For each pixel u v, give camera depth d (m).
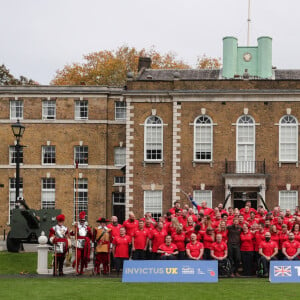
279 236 29.67
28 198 58.84
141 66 63.41
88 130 59.22
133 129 51.75
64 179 58.75
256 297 22.36
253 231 29.89
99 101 59.28
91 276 29.25
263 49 56.84
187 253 28.72
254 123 50.62
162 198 51.28
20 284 25.78
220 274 29.31
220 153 50.75
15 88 59.34
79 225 30.30
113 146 59.22
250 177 49.84
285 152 50.47
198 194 50.75
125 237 29.56
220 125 50.84
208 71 58.38
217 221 30.45
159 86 51.84
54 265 29.69
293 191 50.16
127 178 51.56
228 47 56.88
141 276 26.61
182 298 22.09
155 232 29.77
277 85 50.62
